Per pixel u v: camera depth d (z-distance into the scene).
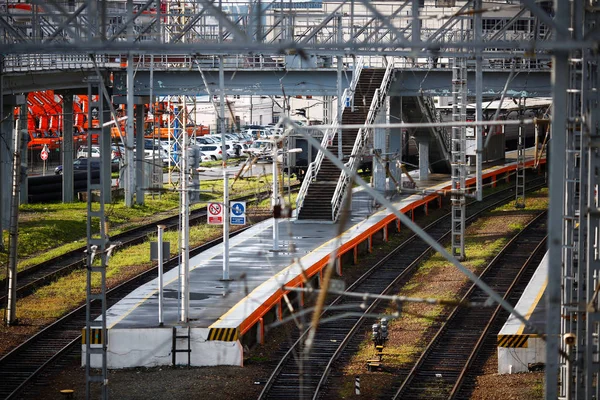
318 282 48.25
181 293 37.72
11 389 32.62
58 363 35.69
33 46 20.11
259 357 36.31
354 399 31.53
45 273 50.12
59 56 59.19
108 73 65.12
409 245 59.03
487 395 31.78
